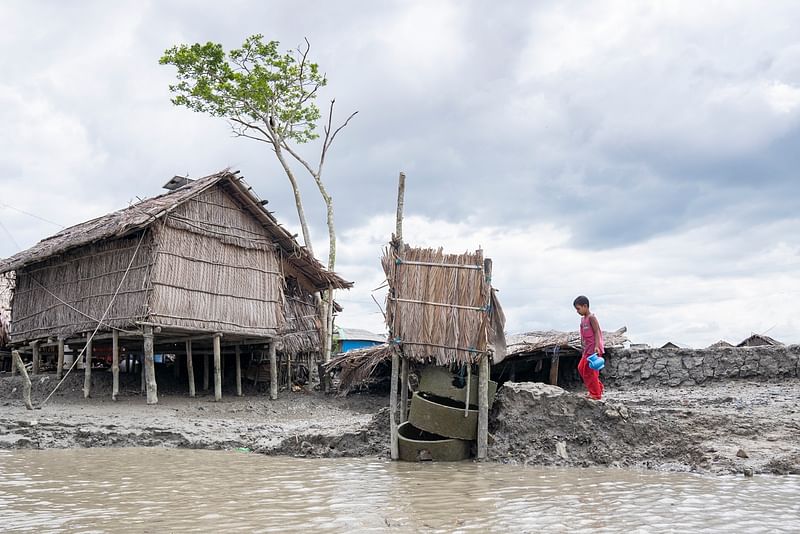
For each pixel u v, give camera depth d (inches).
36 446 465.4
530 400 393.1
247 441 478.9
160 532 227.9
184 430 513.7
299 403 788.6
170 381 895.1
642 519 234.1
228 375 955.3
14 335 881.5
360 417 687.7
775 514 236.5
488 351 386.0
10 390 781.9
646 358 712.4
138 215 695.7
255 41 1015.0
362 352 824.9
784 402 493.4
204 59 999.6
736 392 597.6
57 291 822.5
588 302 402.0
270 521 241.8
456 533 221.1
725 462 324.5
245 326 788.6
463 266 387.5
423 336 390.6
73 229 939.3
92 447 472.4
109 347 927.0
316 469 363.6
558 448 370.6
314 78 1059.9
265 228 830.5
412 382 635.5
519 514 245.9
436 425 389.1
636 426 365.7
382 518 243.6
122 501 280.5
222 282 775.1
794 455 321.1
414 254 400.8
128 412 625.0
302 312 915.4
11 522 244.1
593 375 396.5
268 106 1042.7
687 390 653.9
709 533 214.5
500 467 359.3
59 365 793.6
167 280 718.5
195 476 343.9
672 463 340.5
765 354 655.8
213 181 756.0
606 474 327.9
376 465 375.6
